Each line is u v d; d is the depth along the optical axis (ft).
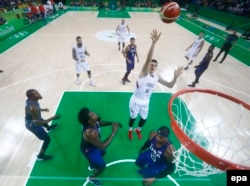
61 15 64.28
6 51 30.68
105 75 24.35
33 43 35.14
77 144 13.97
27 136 14.53
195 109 18.48
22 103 18.15
